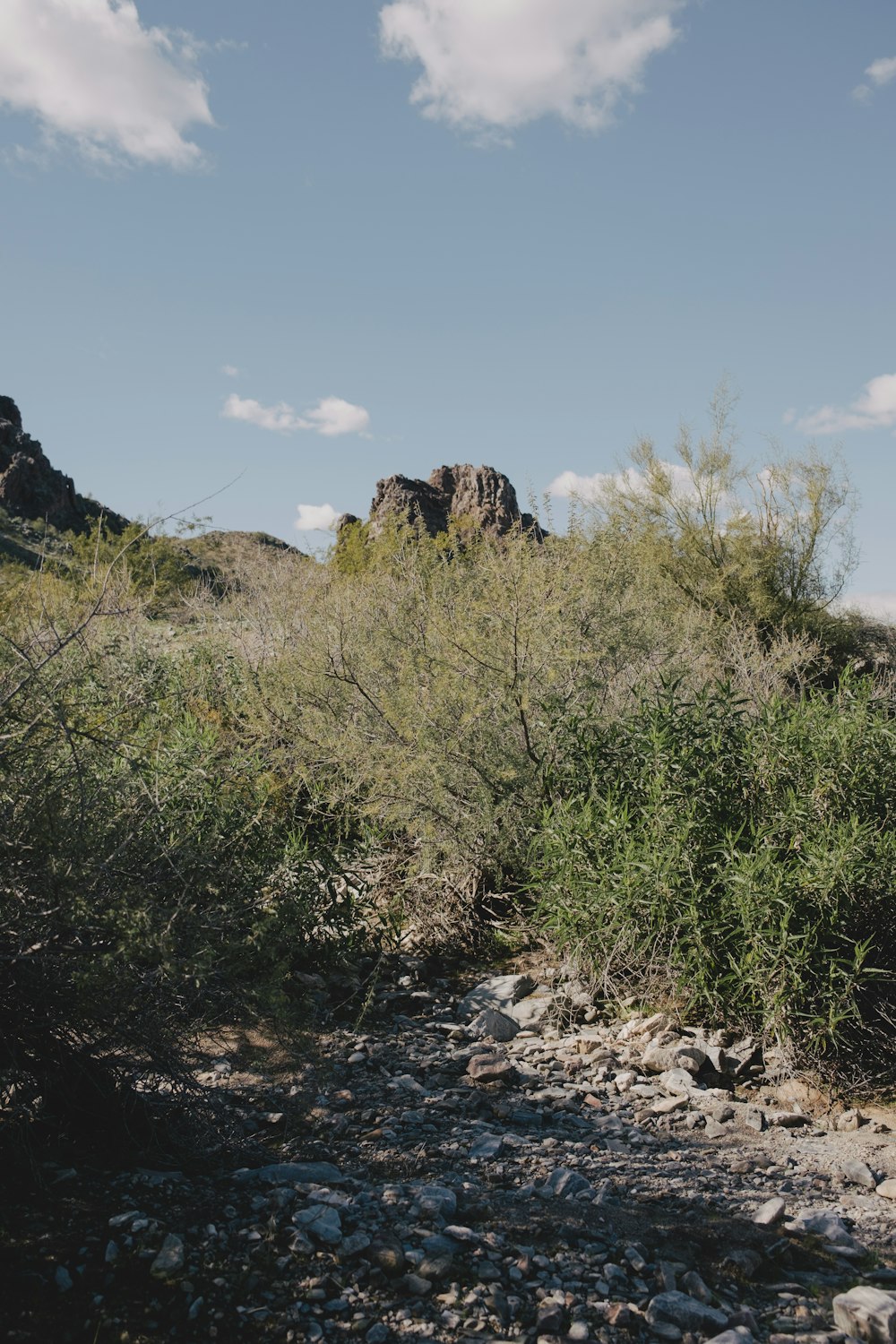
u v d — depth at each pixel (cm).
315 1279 225
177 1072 288
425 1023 431
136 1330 204
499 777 537
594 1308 221
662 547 1452
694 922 409
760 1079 378
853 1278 243
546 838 482
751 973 395
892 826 443
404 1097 346
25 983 258
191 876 306
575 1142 317
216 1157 290
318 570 823
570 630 608
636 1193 280
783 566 1516
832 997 380
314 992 442
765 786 459
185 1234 239
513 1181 285
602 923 441
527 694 546
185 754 436
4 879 254
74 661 313
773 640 1171
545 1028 424
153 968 289
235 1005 332
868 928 411
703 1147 320
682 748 472
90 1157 275
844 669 518
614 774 509
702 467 1519
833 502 1511
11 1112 270
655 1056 384
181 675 604
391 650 625
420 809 548
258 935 318
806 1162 311
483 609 586
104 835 283
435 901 548
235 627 752
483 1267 233
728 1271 241
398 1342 206
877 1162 312
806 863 404
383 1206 261
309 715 598
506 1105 342
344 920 474
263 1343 204
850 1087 368
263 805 470
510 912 545
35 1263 221
